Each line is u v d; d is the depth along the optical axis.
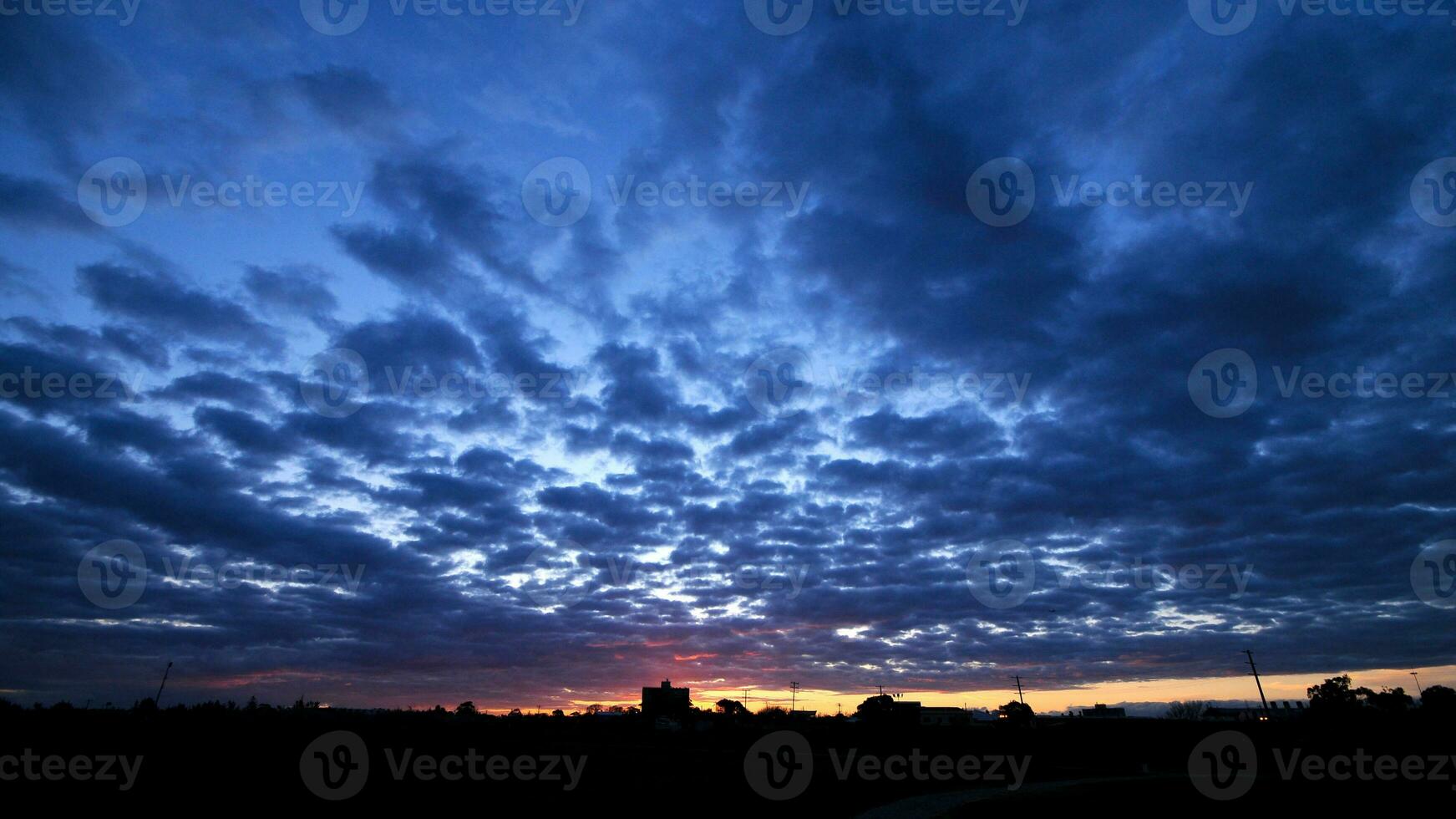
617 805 27.17
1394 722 47.38
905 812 27.81
